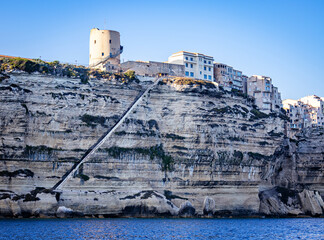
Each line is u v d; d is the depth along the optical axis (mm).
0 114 100562
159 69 130000
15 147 100312
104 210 101875
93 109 110000
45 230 79875
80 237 74562
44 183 101750
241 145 121875
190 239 77750
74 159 105562
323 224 107062
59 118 106062
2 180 97438
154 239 76000
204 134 117062
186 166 113875
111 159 106188
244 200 120875
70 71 110562
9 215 94188
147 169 109750
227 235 84000
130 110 112312
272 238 83062
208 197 114750
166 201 107875
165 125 114875
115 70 121875
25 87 104750
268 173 127625
